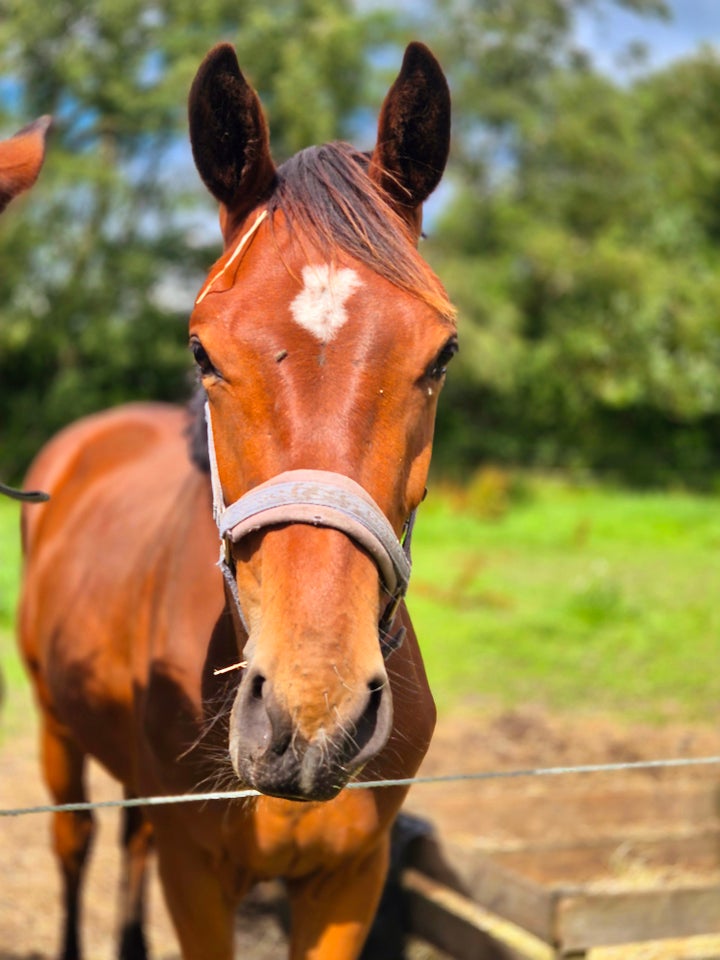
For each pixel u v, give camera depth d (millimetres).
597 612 8578
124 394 19031
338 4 18250
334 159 1763
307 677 1409
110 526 2941
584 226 21797
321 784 1403
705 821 3859
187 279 19281
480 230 21328
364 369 1584
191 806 2102
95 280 18109
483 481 15969
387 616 1665
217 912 2234
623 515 15328
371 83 17953
